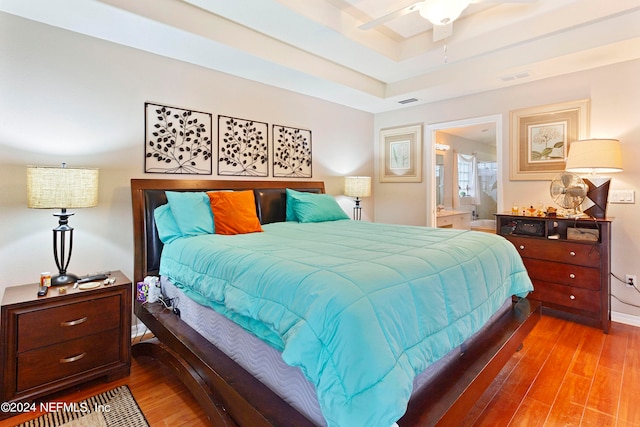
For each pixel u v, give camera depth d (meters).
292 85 3.58
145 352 2.24
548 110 3.32
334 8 2.64
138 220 2.58
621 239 2.94
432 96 3.99
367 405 0.97
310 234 2.52
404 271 1.41
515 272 2.26
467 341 1.74
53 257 2.33
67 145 2.35
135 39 2.47
